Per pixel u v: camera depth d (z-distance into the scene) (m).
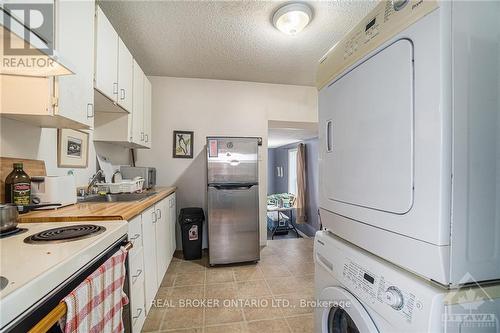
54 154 1.67
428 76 0.62
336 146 1.06
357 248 0.94
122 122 2.17
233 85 3.43
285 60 2.76
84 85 1.36
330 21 2.02
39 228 1.06
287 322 1.76
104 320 0.87
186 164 3.32
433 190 0.61
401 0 0.69
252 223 2.86
